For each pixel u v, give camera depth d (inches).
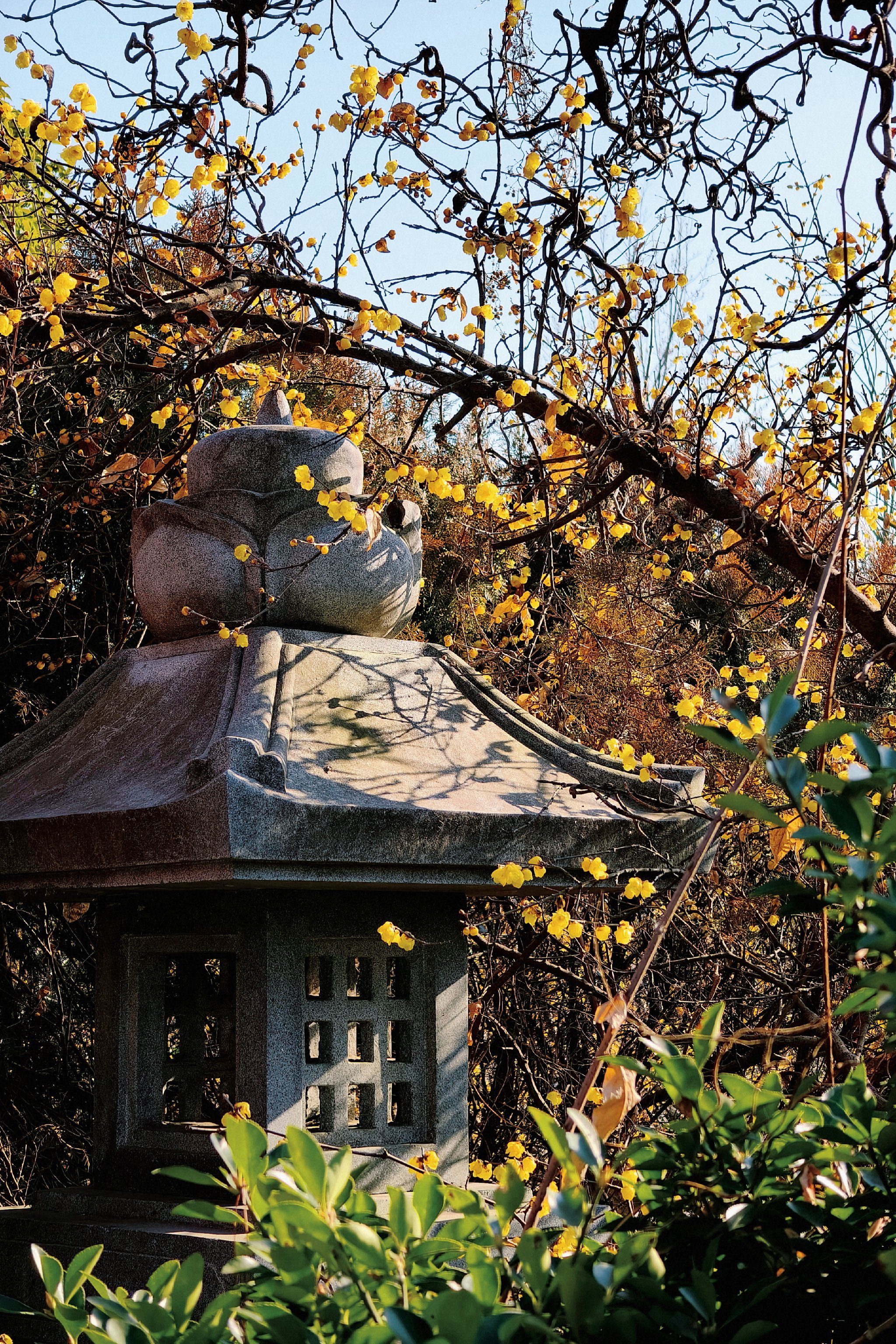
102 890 105.2
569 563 204.2
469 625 182.7
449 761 100.3
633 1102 53.7
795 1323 45.1
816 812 70.5
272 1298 42.3
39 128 113.6
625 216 119.6
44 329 157.9
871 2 113.5
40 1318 96.7
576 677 188.1
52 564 190.7
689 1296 39.0
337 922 101.3
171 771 94.2
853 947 46.4
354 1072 101.0
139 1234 91.5
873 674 170.6
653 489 158.4
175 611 107.3
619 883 109.9
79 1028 204.2
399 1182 100.0
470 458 186.7
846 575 101.2
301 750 93.3
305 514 104.8
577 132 129.3
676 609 206.4
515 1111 180.7
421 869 94.3
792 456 139.7
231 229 144.7
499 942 184.1
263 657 100.0
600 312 135.3
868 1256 43.6
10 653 197.3
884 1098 54.1
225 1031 110.0
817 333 126.1
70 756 106.7
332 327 143.6
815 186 162.2
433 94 131.7
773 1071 47.2
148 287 150.6
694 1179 46.4
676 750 181.0
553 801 100.3
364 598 106.7
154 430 196.7
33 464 187.0
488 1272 40.0
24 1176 190.4
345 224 131.6
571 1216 39.6
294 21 135.6
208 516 105.4
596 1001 166.9
